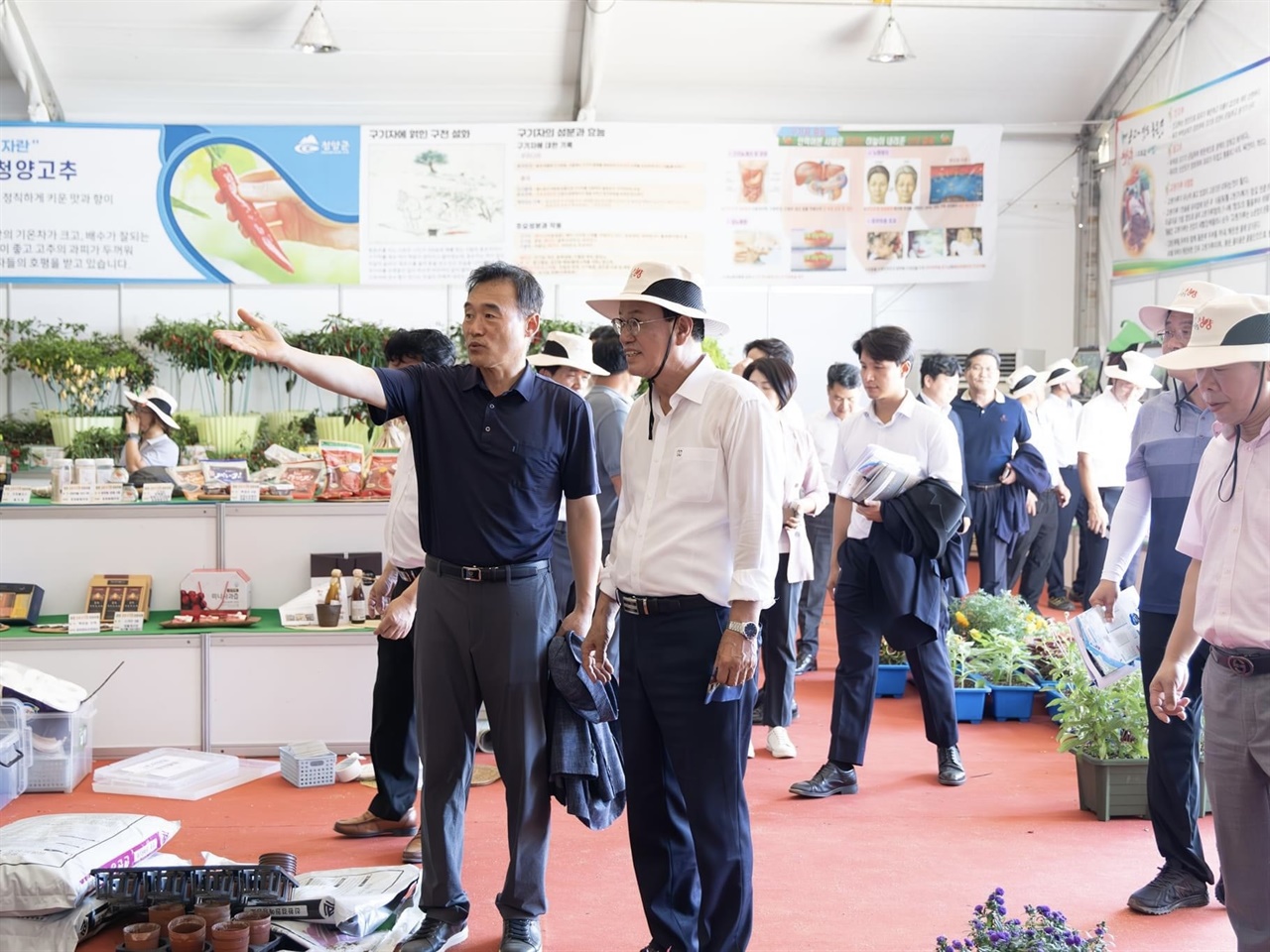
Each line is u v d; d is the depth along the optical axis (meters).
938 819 4.51
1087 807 4.59
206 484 5.56
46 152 10.90
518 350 3.23
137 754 5.11
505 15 10.88
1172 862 3.69
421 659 3.34
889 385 4.72
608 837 4.33
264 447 10.56
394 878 3.53
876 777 5.07
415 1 10.72
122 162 11.00
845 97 11.93
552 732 3.30
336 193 11.23
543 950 3.35
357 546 5.44
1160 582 3.55
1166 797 3.65
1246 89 9.54
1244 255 9.62
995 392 7.75
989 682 6.16
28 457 10.48
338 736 5.20
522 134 11.28
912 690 6.78
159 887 3.34
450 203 11.30
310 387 11.64
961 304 12.38
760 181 11.54
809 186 11.59
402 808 4.24
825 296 12.20
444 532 3.29
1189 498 3.47
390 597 4.15
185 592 5.26
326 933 3.30
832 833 4.34
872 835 4.32
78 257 11.02
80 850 3.41
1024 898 3.74
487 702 3.31
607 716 3.31
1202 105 10.13
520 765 3.29
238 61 11.13
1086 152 12.30
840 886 3.84
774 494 2.86
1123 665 4.04
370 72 11.34
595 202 11.38
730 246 11.55
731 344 12.15
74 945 3.24
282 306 11.55
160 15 10.63
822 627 8.92
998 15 11.11
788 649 5.37
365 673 5.20
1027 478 7.62
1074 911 3.63
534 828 3.31
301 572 5.43
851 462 4.82
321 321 11.57
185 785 4.73
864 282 11.75
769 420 2.88
